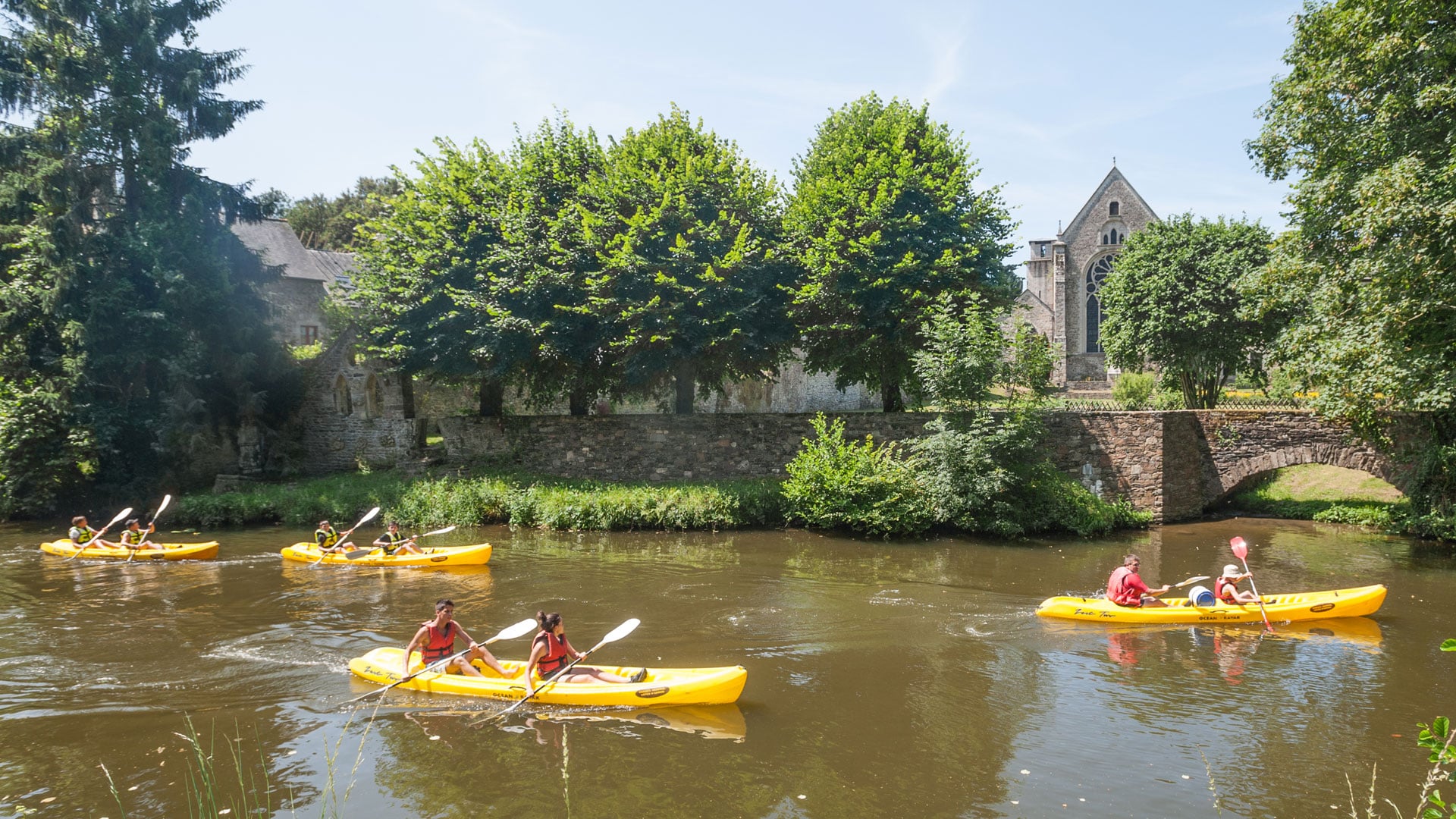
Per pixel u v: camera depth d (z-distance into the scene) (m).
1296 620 13.23
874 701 9.84
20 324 25.12
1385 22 16.06
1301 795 7.54
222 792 7.56
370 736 8.82
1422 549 19.30
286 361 29.80
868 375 26.98
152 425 25.58
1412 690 10.19
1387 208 14.95
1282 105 18.95
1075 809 7.29
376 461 29.66
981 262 25.11
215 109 27.66
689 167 24.31
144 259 24.97
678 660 11.40
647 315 23.89
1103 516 21.86
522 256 24.55
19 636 12.51
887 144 25.98
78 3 25.34
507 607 14.26
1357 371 16.75
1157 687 10.35
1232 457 23.81
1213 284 30.06
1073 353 51.69
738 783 7.75
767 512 22.81
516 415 30.58
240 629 12.93
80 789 7.64
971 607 14.22
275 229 39.69
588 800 7.42
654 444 26.52
